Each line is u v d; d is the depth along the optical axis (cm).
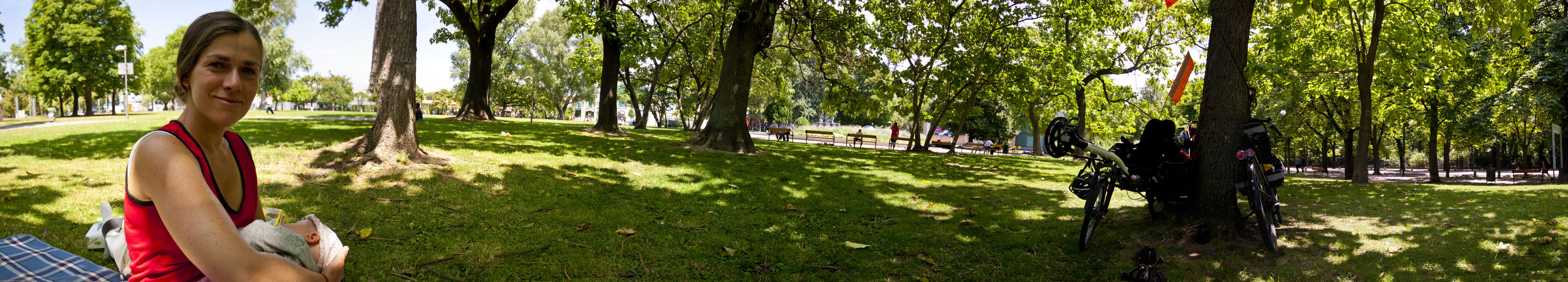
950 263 454
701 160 1128
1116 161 500
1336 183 1215
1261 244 471
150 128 1531
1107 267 441
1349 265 412
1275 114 2923
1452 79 2159
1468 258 412
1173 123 522
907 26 2042
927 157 1667
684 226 540
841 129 6600
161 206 125
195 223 123
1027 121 3631
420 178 696
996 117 4066
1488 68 2208
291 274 131
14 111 7212
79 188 588
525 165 860
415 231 472
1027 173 1212
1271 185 510
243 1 1938
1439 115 2619
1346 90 2216
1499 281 364
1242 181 487
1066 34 2239
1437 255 423
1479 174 3547
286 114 4247
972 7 2033
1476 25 687
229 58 131
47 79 4300
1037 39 2195
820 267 433
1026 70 2022
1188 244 482
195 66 132
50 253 271
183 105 140
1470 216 563
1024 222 609
